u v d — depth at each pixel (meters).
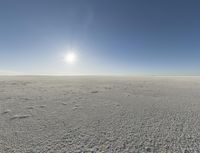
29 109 8.00
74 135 4.79
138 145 4.17
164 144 4.23
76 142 4.32
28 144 4.16
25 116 6.75
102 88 18.59
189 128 5.43
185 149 3.96
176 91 16.00
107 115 7.05
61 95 12.76
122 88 18.75
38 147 4.00
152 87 20.22
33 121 6.09
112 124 5.84
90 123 5.93
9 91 14.84
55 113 7.31
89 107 8.62
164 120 6.35
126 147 4.06
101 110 7.96
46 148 3.95
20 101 10.06
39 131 5.07
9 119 6.30
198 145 4.17
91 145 4.15
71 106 8.82
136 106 8.95
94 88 18.50
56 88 18.06
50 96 12.20
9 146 4.03
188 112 7.63
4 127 5.39
